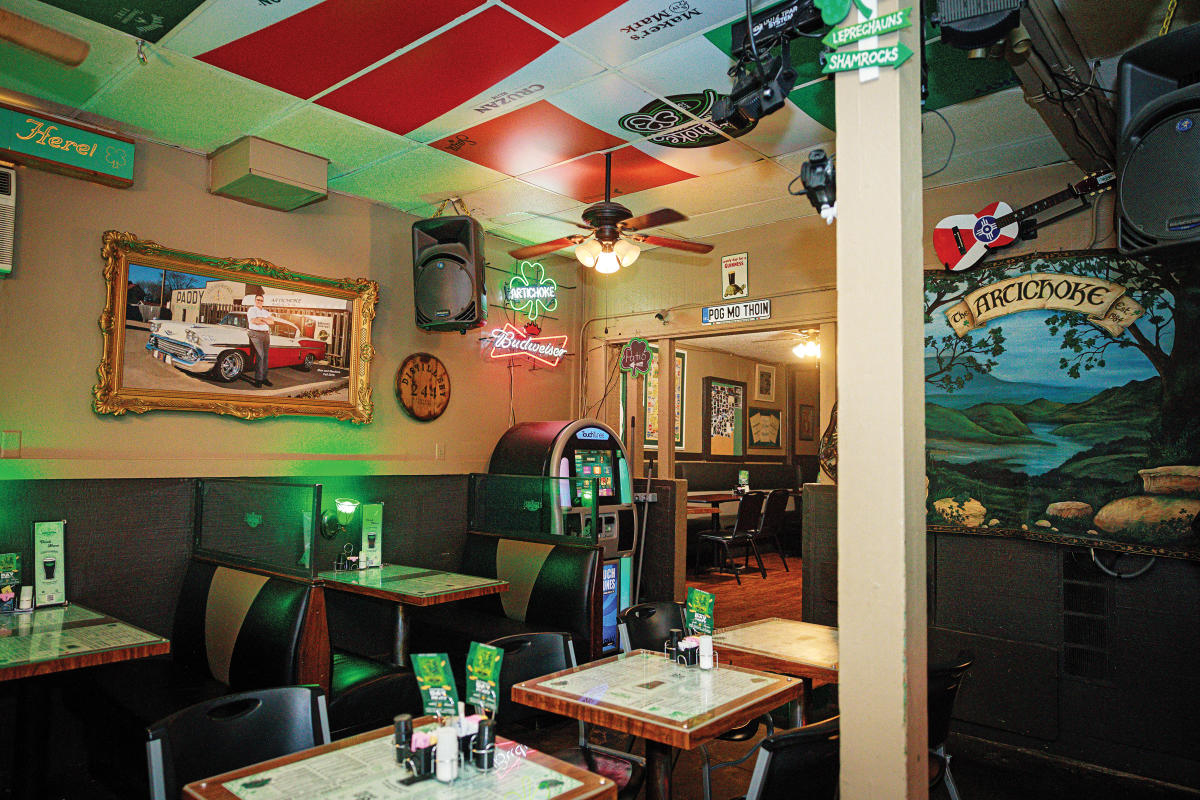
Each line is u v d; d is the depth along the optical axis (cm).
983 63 327
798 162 452
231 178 426
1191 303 369
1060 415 407
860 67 196
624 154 441
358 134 416
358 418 506
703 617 294
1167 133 243
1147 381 381
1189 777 360
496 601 499
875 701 184
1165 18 277
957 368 444
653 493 600
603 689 242
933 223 473
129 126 404
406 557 521
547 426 566
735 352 1077
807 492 502
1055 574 406
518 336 619
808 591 499
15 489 362
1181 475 367
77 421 389
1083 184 383
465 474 566
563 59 333
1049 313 413
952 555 440
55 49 274
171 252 422
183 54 328
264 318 463
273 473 458
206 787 168
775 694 239
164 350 419
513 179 487
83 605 380
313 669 332
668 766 239
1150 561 377
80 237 393
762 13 271
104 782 331
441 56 329
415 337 553
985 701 420
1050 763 393
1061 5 284
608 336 664
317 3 288
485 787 171
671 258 625
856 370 192
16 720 323
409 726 186
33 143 361
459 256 491
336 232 506
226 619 366
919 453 194
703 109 381
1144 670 375
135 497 401
